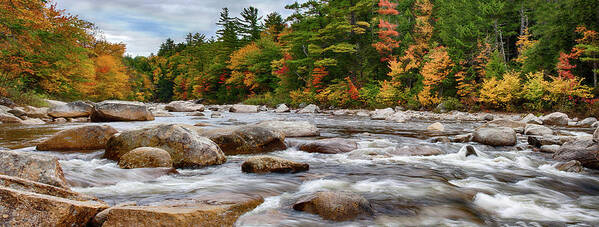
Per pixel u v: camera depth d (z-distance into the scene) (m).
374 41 37.00
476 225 3.45
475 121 20.83
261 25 63.19
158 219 2.77
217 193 4.14
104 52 46.22
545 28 26.81
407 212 3.74
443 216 3.67
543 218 3.76
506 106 26.42
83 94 33.97
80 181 4.43
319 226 3.20
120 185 4.54
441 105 28.77
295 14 39.47
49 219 2.63
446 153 8.12
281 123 11.12
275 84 48.94
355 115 27.61
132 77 60.47
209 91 62.50
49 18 19.69
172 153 6.20
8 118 14.20
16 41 18.95
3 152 3.59
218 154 6.54
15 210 2.54
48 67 24.31
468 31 31.77
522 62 30.55
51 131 11.06
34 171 3.58
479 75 30.89
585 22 24.67
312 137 10.66
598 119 20.38
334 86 36.50
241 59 52.88
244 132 8.20
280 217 3.36
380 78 38.38
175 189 4.41
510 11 35.66
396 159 7.16
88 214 2.96
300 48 41.72
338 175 5.53
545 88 24.03
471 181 5.41
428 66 29.55
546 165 6.71
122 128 12.59
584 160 6.59
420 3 48.75
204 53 67.25
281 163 5.66
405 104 32.66
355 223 3.33
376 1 40.22
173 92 85.62
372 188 4.73
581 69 25.69
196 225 2.90
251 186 4.67
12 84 20.61
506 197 4.54
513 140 9.38
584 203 4.39
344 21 35.91
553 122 18.86
